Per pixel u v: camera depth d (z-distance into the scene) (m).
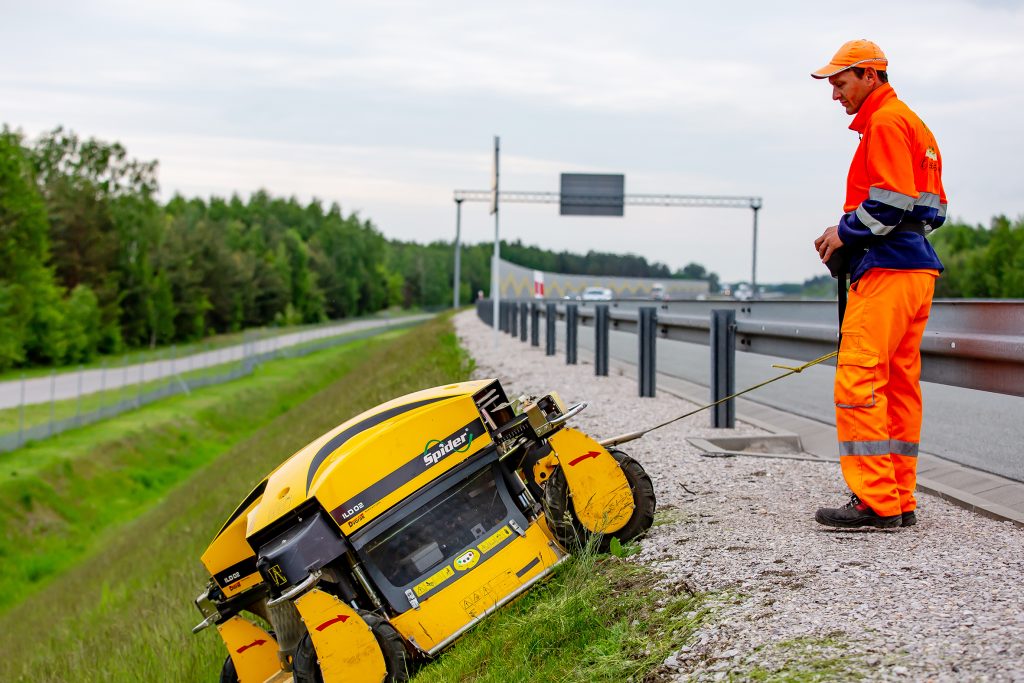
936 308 7.77
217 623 6.08
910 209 5.20
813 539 5.38
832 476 7.14
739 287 75.19
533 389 14.21
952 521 5.66
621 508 5.80
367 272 195.38
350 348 100.38
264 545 5.38
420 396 5.81
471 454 5.67
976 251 82.12
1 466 36.97
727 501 6.54
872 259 5.33
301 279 164.38
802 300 15.70
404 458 5.51
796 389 13.69
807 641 3.99
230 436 53.78
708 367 17.81
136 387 62.28
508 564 5.57
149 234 117.62
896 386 5.55
